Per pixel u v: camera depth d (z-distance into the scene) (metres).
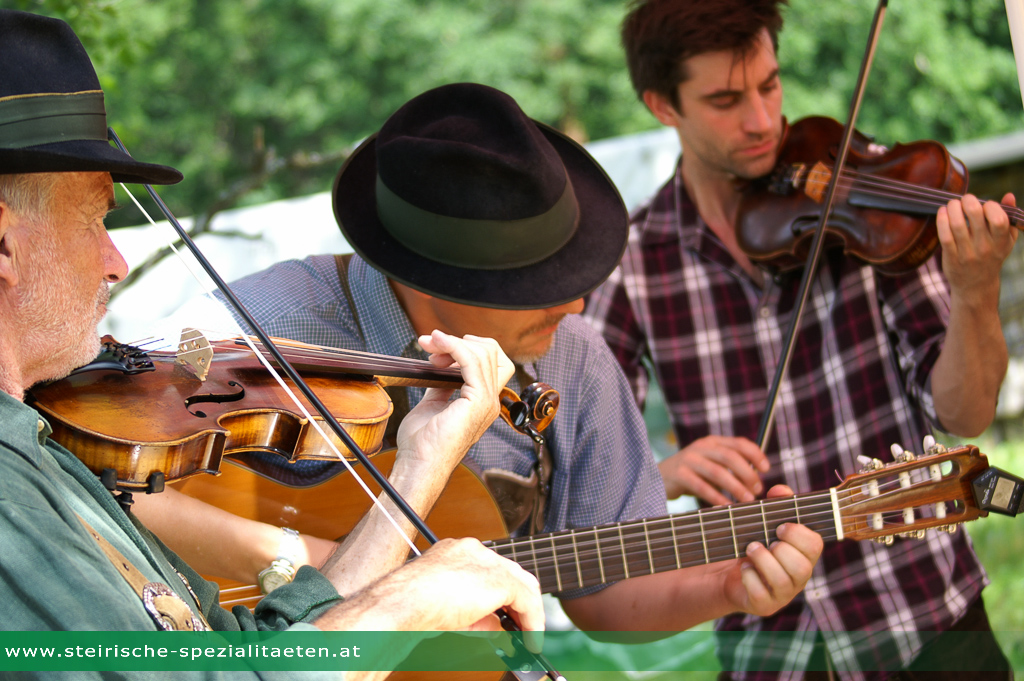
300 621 1.37
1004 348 2.41
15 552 1.08
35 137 1.26
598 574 1.89
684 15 2.56
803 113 10.74
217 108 12.27
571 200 1.98
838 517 1.96
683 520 1.92
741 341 2.76
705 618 2.10
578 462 2.18
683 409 2.80
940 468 1.97
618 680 3.20
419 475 1.61
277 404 1.68
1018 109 11.23
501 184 1.85
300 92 12.21
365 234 1.94
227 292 1.61
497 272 1.88
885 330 2.65
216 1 12.30
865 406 2.66
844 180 2.58
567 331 2.17
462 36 12.09
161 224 4.62
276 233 5.05
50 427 1.33
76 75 1.31
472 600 1.32
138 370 1.65
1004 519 4.59
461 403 1.67
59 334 1.30
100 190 1.33
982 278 2.29
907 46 10.97
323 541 1.86
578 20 12.12
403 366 1.84
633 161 5.56
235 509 1.88
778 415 2.72
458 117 1.96
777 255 2.63
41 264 1.27
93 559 1.14
